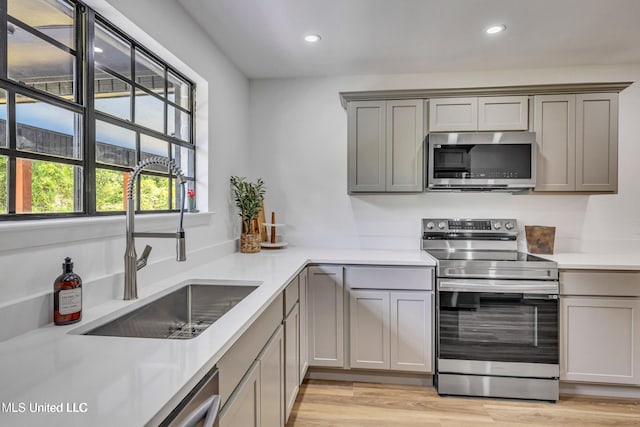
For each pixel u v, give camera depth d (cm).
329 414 207
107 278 133
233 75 273
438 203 292
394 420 201
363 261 239
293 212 307
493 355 225
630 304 219
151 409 63
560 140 252
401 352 236
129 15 149
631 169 271
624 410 212
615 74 273
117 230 143
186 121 221
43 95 118
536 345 222
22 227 100
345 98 269
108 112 151
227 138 262
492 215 287
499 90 253
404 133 265
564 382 230
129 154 165
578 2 190
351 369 247
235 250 270
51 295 110
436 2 190
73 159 131
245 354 117
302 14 203
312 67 281
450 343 228
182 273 186
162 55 186
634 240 271
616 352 221
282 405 169
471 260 232
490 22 211
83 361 83
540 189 254
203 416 80
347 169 289
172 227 184
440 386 229
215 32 224
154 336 143
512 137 247
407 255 257
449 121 260
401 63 272
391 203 296
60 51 127
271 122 308
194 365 80
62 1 128
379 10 198
